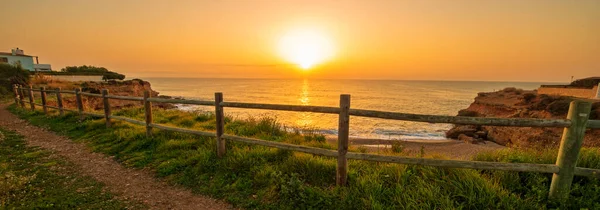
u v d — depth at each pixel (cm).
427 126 2270
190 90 8206
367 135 1819
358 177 370
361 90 8775
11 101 1852
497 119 296
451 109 3672
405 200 309
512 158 394
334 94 6694
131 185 412
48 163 504
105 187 404
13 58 5044
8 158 529
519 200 295
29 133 773
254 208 338
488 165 307
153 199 369
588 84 2655
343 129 351
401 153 534
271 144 420
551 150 414
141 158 521
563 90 2597
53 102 1485
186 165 470
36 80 2867
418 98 5531
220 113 472
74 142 665
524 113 1900
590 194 292
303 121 2341
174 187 405
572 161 287
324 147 553
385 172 379
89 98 1792
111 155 556
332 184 376
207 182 411
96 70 5988
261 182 388
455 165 316
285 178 383
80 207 340
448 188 322
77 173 457
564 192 292
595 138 1197
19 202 339
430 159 324
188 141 566
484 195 300
